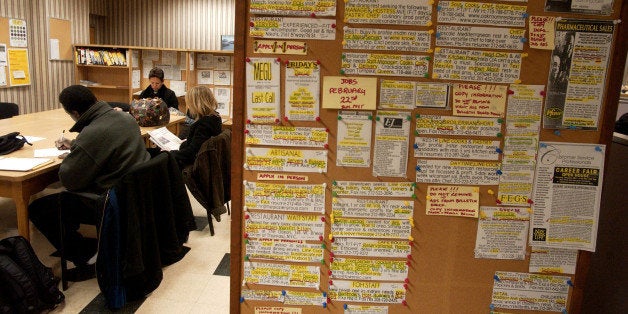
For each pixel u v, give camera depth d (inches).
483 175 44.8
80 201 96.2
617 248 53.4
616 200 54.3
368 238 46.3
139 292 92.2
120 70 252.5
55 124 146.3
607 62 42.4
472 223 45.8
